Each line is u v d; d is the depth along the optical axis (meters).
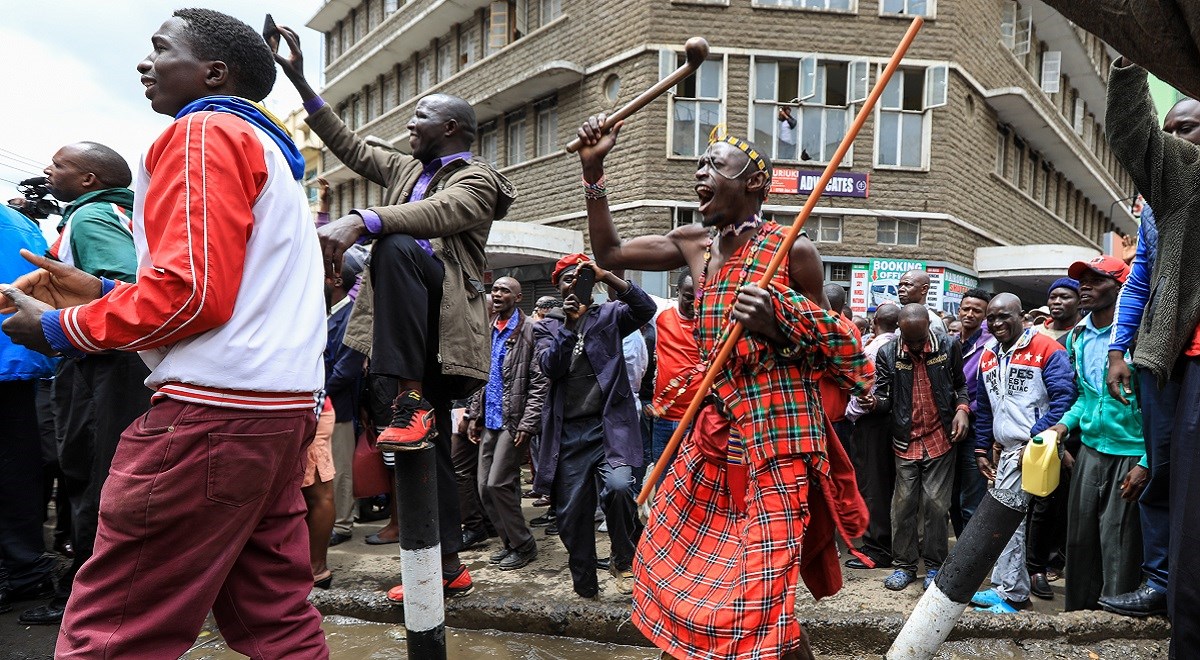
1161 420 2.94
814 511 2.44
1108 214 26.12
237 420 1.84
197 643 3.24
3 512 3.56
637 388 5.15
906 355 4.37
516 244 13.20
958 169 13.59
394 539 5.15
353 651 3.19
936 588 2.56
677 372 3.00
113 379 3.16
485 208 2.78
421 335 2.54
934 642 2.54
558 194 14.40
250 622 2.04
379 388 4.84
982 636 3.24
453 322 2.73
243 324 1.83
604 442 3.80
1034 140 16.91
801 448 2.26
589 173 2.67
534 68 14.88
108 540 1.79
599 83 13.54
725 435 2.37
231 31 2.07
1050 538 4.21
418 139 2.91
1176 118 2.85
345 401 5.07
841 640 3.27
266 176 1.90
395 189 3.08
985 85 14.34
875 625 3.26
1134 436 3.44
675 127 12.87
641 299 3.80
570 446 3.84
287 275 1.96
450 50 17.42
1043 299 17.73
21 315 1.74
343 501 5.15
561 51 14.30
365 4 20.73
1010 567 3.81
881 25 13.11
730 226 2.47
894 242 13.31
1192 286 2.46
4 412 3.56
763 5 12.85
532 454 4.66
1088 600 3.67
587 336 3.84
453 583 3.62
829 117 13.26
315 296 2.07
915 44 13.11
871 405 2.49
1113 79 2.44
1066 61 18.42
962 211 13.84
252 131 1.88
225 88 2.07
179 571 1.81
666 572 2.35
